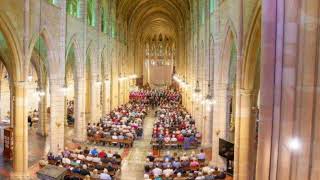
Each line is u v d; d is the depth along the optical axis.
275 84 8.66
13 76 19.09
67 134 32.72
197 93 33.12
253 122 17.08
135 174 22.16
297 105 7.67
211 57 27.03
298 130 7.60
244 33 16.33
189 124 35.41
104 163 21.30
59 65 24.78
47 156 22.08
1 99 38.28
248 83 16.61
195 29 39.94
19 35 18.69
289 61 7.99
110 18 43.81
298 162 7.52
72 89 47.97
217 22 23.44
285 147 8.12
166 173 19.09
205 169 19.31
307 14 7.28
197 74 36.56
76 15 30.41
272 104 8.88
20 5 18.67
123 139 29.00
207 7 29.34
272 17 8.83
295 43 7.87
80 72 30.17
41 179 15.02
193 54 41.94
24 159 19.77
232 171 19.06
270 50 8.89
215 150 23.23
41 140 29.72
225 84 22.86
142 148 29.25
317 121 7.13
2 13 16.94
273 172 8.72
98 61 36.78
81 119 30.38
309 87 7.29
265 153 9.02
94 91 35.16
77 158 21.38
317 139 7.12
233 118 30.06
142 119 41.16
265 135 8.99
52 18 23.34
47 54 24.02
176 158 22.64
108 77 43.28
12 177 19.38
